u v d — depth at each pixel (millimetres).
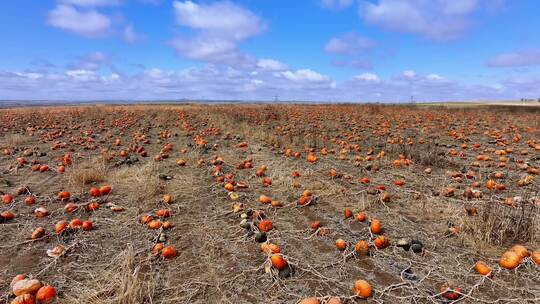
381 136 14859
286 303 3508
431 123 19375
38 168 8750
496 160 9773
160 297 3629
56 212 5898
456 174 7891
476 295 3594
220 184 7340
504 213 4957
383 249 4559
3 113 28219
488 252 4375
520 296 3568
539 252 4070
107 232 5145
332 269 4098
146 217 5477
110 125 19438
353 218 5559
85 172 7582
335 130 16875
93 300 3490
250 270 4066
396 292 3668
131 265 4133
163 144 13188
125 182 7547
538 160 9789
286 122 19891
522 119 20891
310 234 5012
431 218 5484
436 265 4137
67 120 22547
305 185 7219
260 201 6230
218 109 29781
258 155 10477
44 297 3506
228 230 5156
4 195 6508
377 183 7500
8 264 4301
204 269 4141
